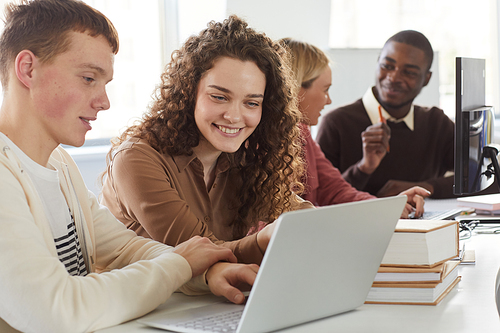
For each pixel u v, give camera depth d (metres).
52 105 0.92
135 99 3.87
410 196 2.13
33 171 0.99
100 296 0.85
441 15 4.54
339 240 0.83
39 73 0.91
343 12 4.39
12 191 0.85
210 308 0.95
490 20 4.71
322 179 2.54
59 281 0.81
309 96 2.45
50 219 1.02
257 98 1.31
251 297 0.77
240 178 1.49
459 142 1.75
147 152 1.32
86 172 3.57
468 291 1.04
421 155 3.20
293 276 0.80
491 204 2.00
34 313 0.79
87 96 0.94
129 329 0.85
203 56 1.29
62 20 0.91
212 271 1.02
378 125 3.01
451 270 1.06
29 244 0.81
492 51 4.75
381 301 0.98
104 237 1.20
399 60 3.09
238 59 1.28
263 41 1.35
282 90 1.38
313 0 4.09
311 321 0.88
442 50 4.60
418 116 3.18
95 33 0.94
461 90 1.73
